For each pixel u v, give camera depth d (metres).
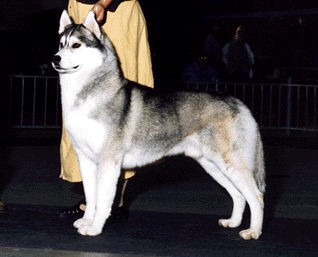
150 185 5.75
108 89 3.64
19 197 4.94
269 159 7.69
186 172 6.60
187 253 3.30
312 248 3.48
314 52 16.22
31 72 13.07
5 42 12.87
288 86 10.80
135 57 4.30
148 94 3.81
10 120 10.09
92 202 3.87
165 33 14.91
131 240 3.58
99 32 3.71
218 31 12.05
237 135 3.76
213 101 3.84
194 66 10.66
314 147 9.05
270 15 15.65
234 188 4.06
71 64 3.56
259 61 17.30
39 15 12.20
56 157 7.40
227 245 3.52
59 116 11.04
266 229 3.99
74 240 3.52
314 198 5.20
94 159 3.75
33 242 3.43
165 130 3.78
